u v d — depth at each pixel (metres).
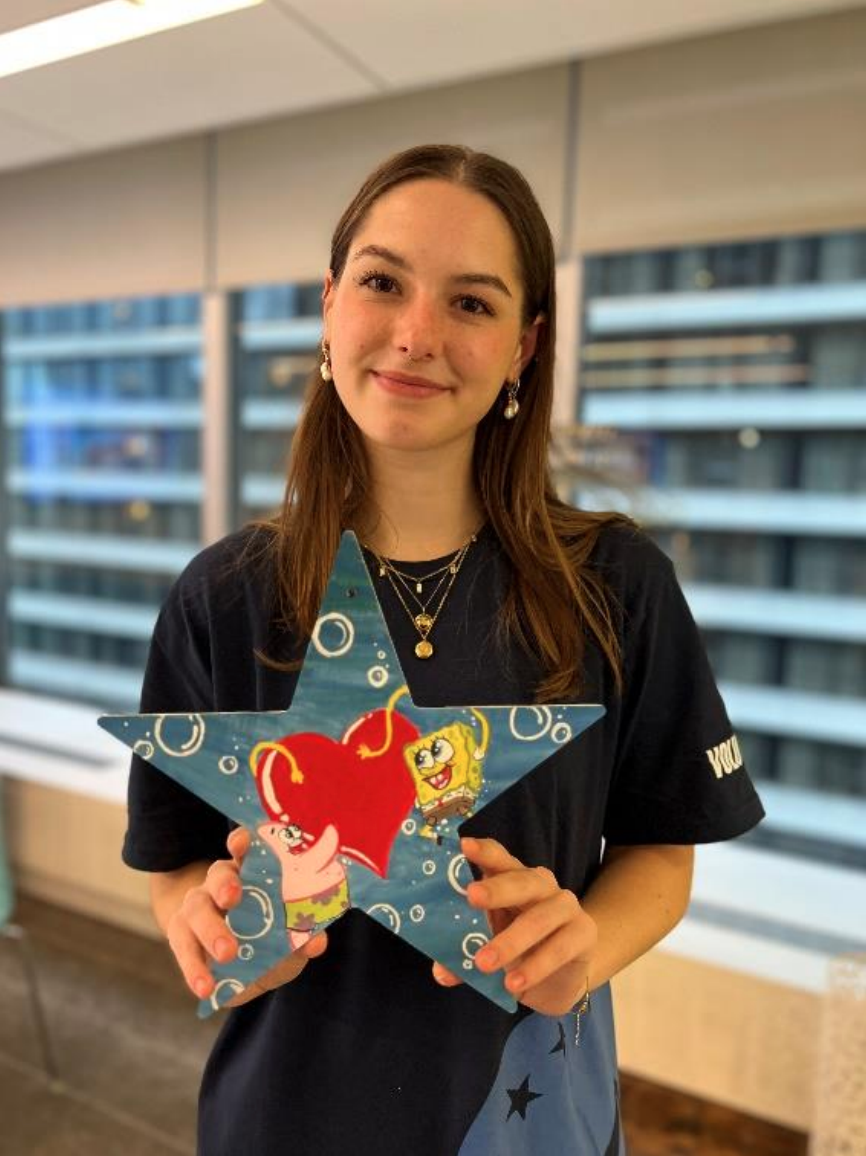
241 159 2.64
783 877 2.37
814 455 2.37
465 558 0.85
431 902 0.70
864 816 2.48
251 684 0.85
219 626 0.86
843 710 2.47
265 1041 0.86
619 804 0.92
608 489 2.19
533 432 0.86
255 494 3.15
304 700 0.72
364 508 0.86
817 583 2.44
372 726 0.71
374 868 0.71
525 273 0.78
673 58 2.02
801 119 1.91
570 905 0.68
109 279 2.96
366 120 2.43
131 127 2.46
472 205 0.74
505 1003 0.69
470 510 0.87
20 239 3.12
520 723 0.71
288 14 1.79
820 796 2.53
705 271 2.34
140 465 3.45
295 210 2.57
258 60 2.01
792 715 2.54
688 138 2.03
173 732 0.71
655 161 2.07
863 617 2.41
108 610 3.66
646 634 0.86
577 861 0.85
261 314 2.98
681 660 0.88
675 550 2.56
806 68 1.89
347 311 0.75
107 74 2.10
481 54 1.97
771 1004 1.91
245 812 0.71
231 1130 0.88
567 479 2.13
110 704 3.70
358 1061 0.82
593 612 0.84
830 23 1.86
